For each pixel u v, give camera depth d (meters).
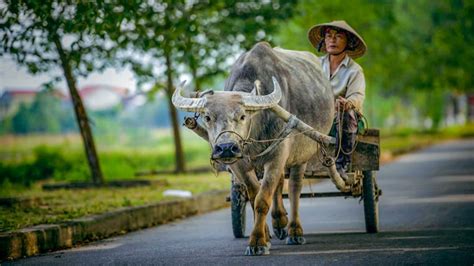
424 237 24.02
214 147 19.84
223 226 29.06
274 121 21.58
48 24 31.06
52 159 52.19
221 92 20.88
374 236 24.86
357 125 25.16
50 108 164.62
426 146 100.94
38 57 34.16
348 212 32.50
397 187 43.34
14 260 22.09
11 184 43.53
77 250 23.88
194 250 22.84
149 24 37.31
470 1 105.19
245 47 43.19
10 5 29.48
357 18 74.69
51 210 29.25
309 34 27.09
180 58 40.53
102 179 39.78
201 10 42.06
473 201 34.44
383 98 126.25
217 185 40.72
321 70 25.83
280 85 22.31
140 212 29.55
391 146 88.19
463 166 59.59
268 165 21.73
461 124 177.50
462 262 19.20
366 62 84.44
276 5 44.44
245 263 20.11
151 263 20.73
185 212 33.38
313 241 24.16
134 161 60.47
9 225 24.89
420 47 109.62
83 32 32.69
